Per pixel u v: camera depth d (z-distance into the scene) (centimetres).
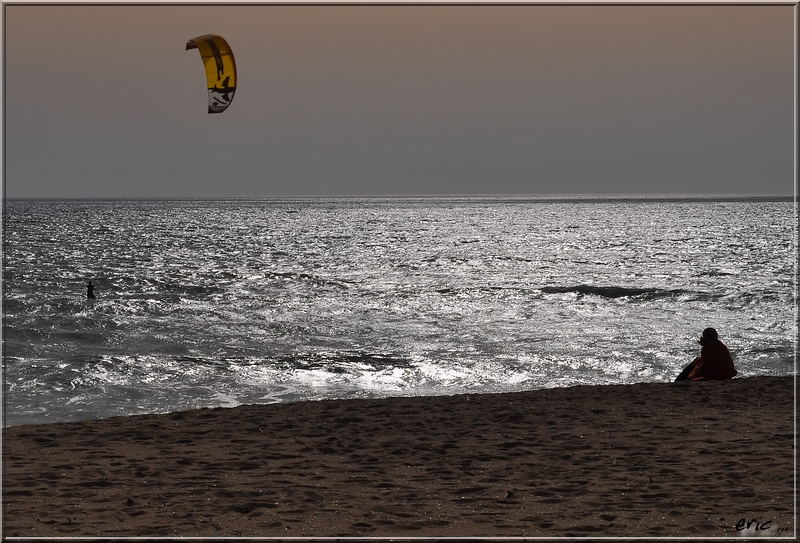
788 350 3409
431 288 6228
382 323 4362
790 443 1559
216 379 2875
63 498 1195
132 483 1294
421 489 1270
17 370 2969
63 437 1669
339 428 1767
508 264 8744
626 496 1205
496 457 1495
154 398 2575
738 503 1155
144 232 16025
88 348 3525
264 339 3812
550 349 3512
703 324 4269
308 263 8825
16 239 13300
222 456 1500
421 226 19450
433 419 1858
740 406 1956
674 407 1958
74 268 7969
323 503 1183
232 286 6353
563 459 1474
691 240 13275
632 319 4503
